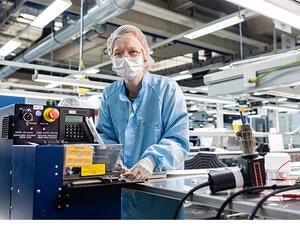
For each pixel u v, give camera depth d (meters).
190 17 4.07
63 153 0.70
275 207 0.53
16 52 5.55
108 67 6.80
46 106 0.84
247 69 0.97
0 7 4.10
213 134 3.94
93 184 0.72
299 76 0.84
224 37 4.91
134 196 1.17
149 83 1.20
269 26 4.50
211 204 0.62
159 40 4.87
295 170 1.20
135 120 1.18
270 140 3.40
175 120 1.15
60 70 3.62
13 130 0.81
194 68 6.16
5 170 0.88
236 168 0.73
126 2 2.97
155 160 0.94
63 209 0.70
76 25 3.69
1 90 4.23
